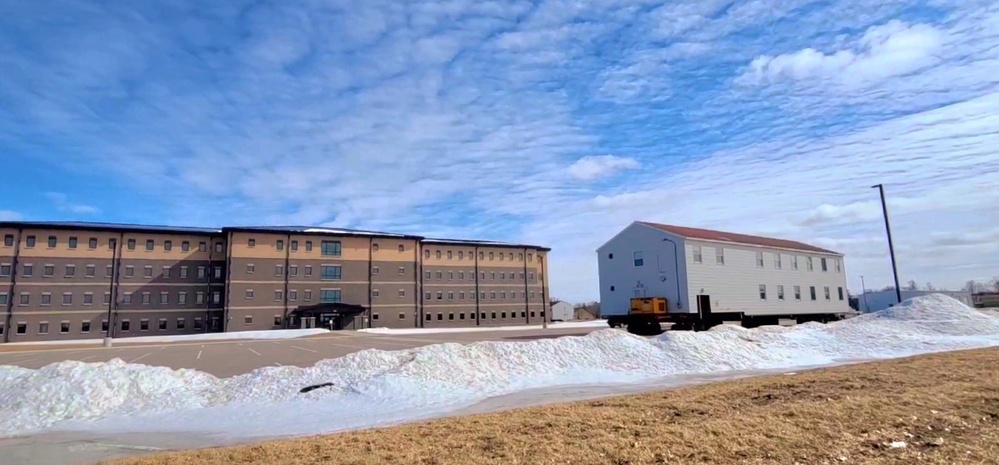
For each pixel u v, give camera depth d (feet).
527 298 273.95
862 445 24.68
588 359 62.28
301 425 37.14
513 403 42.98
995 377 42.42
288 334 177.78
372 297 233.55
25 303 188.24
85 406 42.39
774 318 135.44
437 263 254.68
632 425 29.22
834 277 158.81
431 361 54.75
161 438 34.73
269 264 216.95
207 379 51.55
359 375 51.03
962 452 23.36
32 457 30.89
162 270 208.44
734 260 128.06
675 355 65.46
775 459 22.94
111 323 197.88
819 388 40.04
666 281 120.57
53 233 195.42
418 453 25.44
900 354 76.18
